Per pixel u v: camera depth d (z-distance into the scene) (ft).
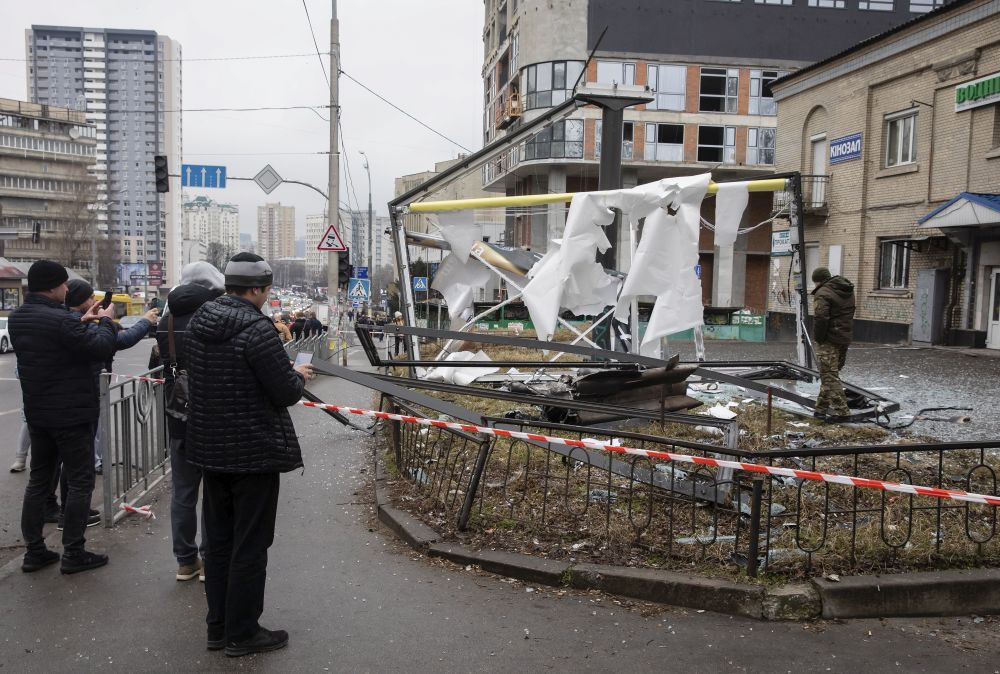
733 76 137.08
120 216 444.96
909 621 13.46
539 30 135.03
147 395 22.08
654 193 29.22
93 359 15.70
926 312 67.10
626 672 11.60
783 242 86.53
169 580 15.33
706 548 15.43
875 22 139.23
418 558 16.44
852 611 13.51
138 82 442.91
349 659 11.98
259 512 11.99
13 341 15.40
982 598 13.78
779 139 91.35
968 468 21.21
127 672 11.58
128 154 446.19
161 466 23.48
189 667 11.72
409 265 39.63
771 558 14.64
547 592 14.60
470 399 33.63
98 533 18.30
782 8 137.08
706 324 87.71
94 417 15.78
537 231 146.51
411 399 20.52
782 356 63.57
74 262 280.31
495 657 12.06
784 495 18.57
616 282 39.37
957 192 64.90
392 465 23.65
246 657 12.02
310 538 17.90
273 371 11.66
